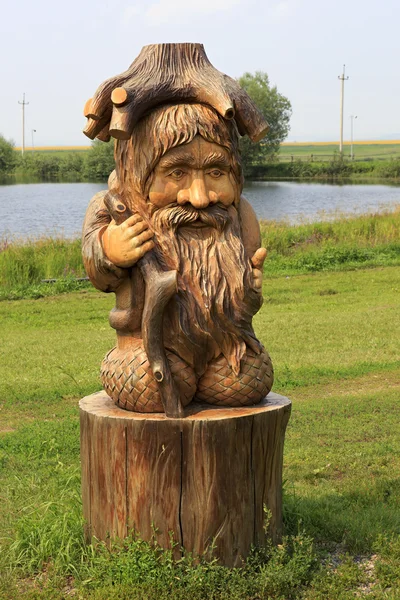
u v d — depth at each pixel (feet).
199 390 12.55
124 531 12.25
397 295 44.29
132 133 12.21
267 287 47.75
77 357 30.99
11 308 43.21
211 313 12.03
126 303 12.51
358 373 27.78
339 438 20.67
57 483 16.70
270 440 12.53
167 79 12.03
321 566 12.82
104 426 12.25
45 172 288.51
